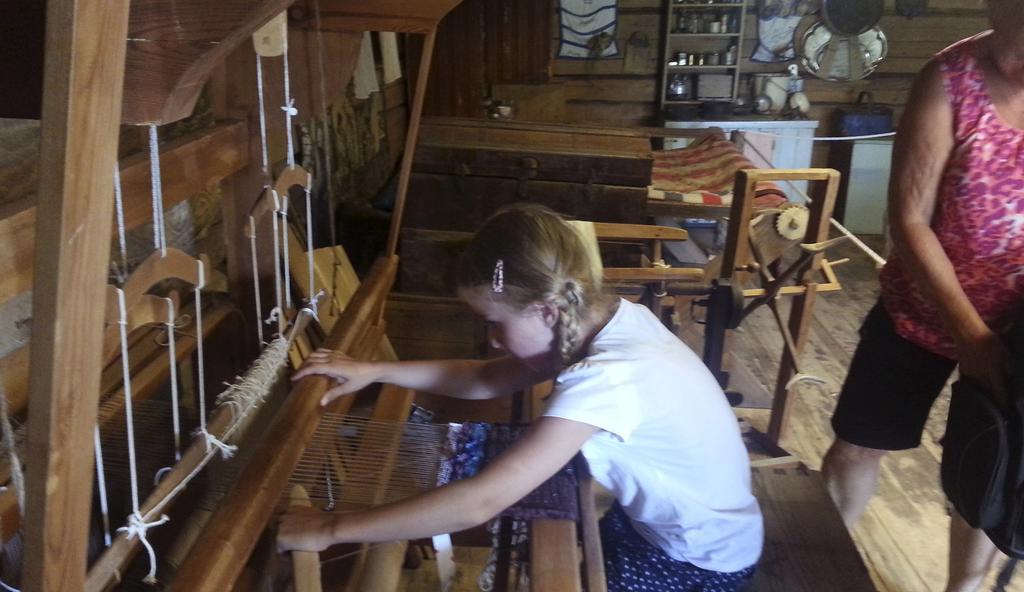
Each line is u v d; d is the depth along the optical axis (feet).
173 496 2.67
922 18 16.11
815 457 7.91
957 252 4.32
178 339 4.30
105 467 3.34
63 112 1.52
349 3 4.14
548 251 3.27
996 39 3.84
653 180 10.88
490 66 15.15
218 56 2.28
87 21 1.50
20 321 3.92
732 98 16.11
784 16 15.93
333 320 5.28
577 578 2.85
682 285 6.31
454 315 7.85
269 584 2.96
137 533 2.44
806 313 7.39
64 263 1.59
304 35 4.15
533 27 14.93
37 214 1.57
